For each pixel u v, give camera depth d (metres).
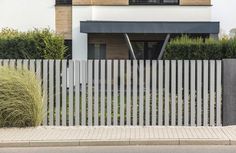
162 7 20.33
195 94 11.33
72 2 20.34
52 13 20.52
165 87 11.31
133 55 19.41
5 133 10.50
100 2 20.36
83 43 20.38
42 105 11.29
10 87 10.91
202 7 20.17
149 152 9.00
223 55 13.90
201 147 9.49
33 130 10.83
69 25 20.45
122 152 9.04
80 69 11.41
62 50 15.71
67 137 10.05
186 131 10.63
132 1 20.42
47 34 15.21
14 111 10.98
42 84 11.43
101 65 11.37
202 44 14.01
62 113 11.45
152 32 19.45
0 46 15.13
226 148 9.38
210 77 11.29
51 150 9.30
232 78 11.26
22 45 15.03
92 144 9.70
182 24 19.48
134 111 11.36
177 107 11.38
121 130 10.80
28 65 11.40
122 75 11.33
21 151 9.25
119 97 11.40
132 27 19.53
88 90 11.40
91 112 11.43
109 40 20.62
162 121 11.41
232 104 11.27
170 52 14.23
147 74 11.31
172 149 9.28
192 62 11.29
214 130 10.75
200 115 11.35
